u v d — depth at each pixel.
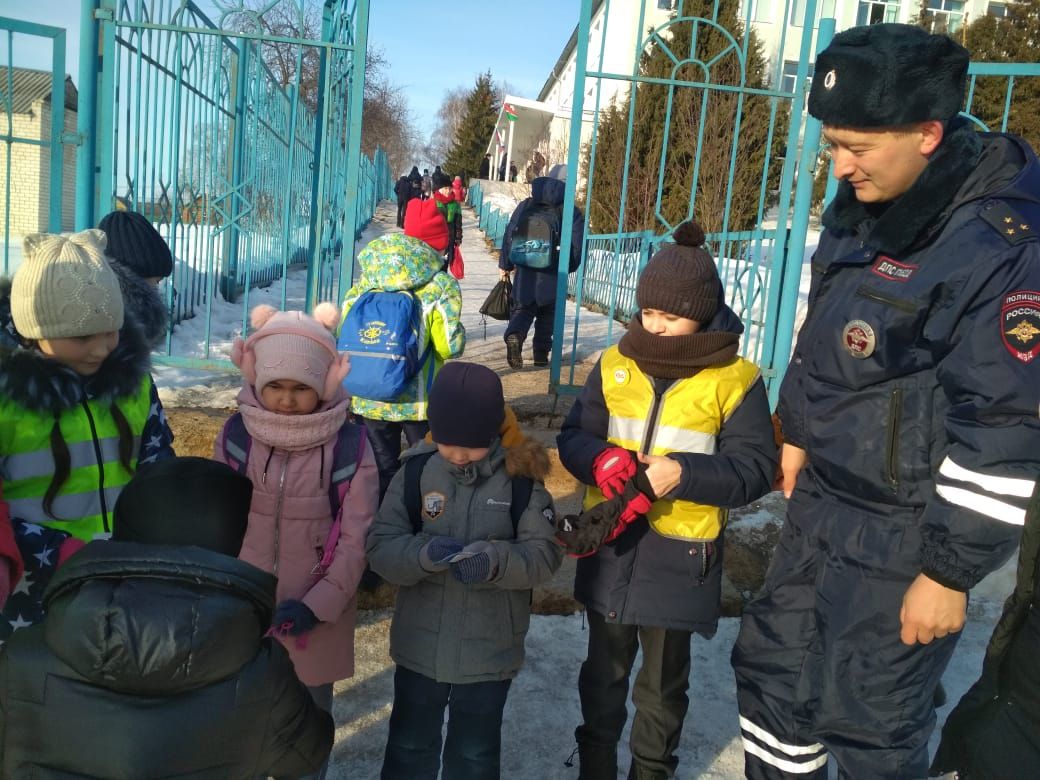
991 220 1.77
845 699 2.01
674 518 2.39
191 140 7.53
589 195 5.60
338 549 2.35
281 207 12.32
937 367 1.84
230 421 2.46
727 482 2.26
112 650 1.38
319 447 2.38
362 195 22.78
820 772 2.22
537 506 2.31
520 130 40.97
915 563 1.91
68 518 2.18
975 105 10.31
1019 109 10.19
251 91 9.48
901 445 1.89
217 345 6.66
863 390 1.93
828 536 2.04
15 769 1.48
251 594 1.51
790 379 2.19
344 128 13.59
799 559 2.14
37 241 2.09
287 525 2.38
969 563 1.69
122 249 3.53
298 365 2.30
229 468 1.70
